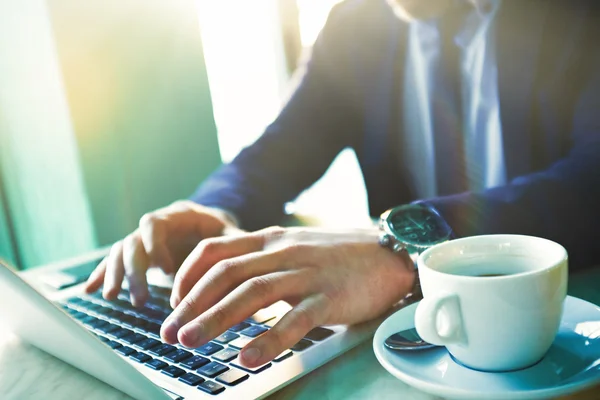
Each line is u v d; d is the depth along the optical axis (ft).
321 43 4.14
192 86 5.69
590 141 2.24
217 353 1.48
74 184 5.32
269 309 1.79
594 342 1.18
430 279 1.18
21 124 5.50
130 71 5.32
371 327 1.58
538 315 1.10
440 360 1.22
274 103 6.36
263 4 6.11
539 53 2.91
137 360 1.51
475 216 1.91
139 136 5.46
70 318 1.14
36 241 5.89
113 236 5.48
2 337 1.91
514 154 3.01
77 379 1.48
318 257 1.71
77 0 4.99
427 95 3.50
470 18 3.30
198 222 2.65
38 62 5.10
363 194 4.76
